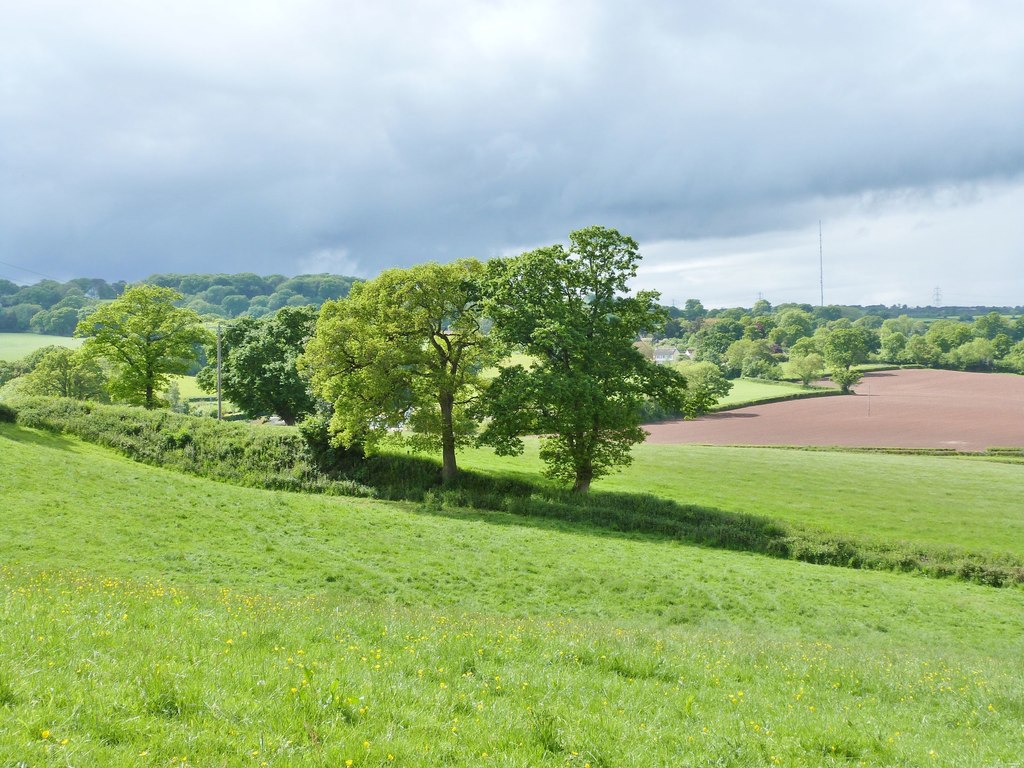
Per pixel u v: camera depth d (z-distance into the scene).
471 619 21.22
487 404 55.16
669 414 137.12
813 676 16.05
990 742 11.93
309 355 56.00
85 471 47.16
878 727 11.71
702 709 11.99
